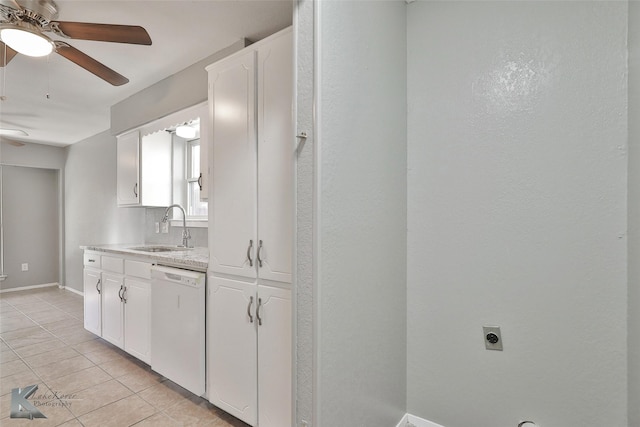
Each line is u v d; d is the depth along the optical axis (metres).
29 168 5.05
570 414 1.33
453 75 1.58
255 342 1.60
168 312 2.04
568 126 1.33
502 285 1.47
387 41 1.50
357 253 1.26
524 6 1.43
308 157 1.08
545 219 1.38
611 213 1.26
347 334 1.20
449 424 1.59
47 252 5.21
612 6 1.26
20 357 2.61
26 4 1.53
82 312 3.85
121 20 1.94
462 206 1.56
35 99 3.15
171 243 3.24
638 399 1.15
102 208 4.23
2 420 1.80
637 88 1.15
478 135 1.52
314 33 1.06
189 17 1.92
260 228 1.60
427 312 1.64
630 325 1.21
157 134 3.14
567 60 1.34
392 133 1.53
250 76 1.66
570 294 1.33
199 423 1.76
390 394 1.52
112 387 2.14
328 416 1.10
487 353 1.50
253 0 1.76
